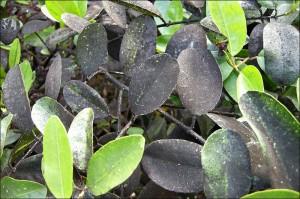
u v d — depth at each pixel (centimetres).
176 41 52
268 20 59
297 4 56
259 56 54
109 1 55
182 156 41
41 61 70
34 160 43
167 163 41
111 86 76
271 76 49
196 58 47
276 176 35
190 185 39
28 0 73
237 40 46
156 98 44
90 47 50
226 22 45
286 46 49
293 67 49
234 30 46
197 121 53
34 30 65
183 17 66
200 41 52
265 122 36
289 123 36
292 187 34
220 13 45
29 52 71
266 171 37
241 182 35
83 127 39
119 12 55
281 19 57
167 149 41
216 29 51
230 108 57
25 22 72
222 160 36
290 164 35
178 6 63
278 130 36
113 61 65
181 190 39
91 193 38
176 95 57
